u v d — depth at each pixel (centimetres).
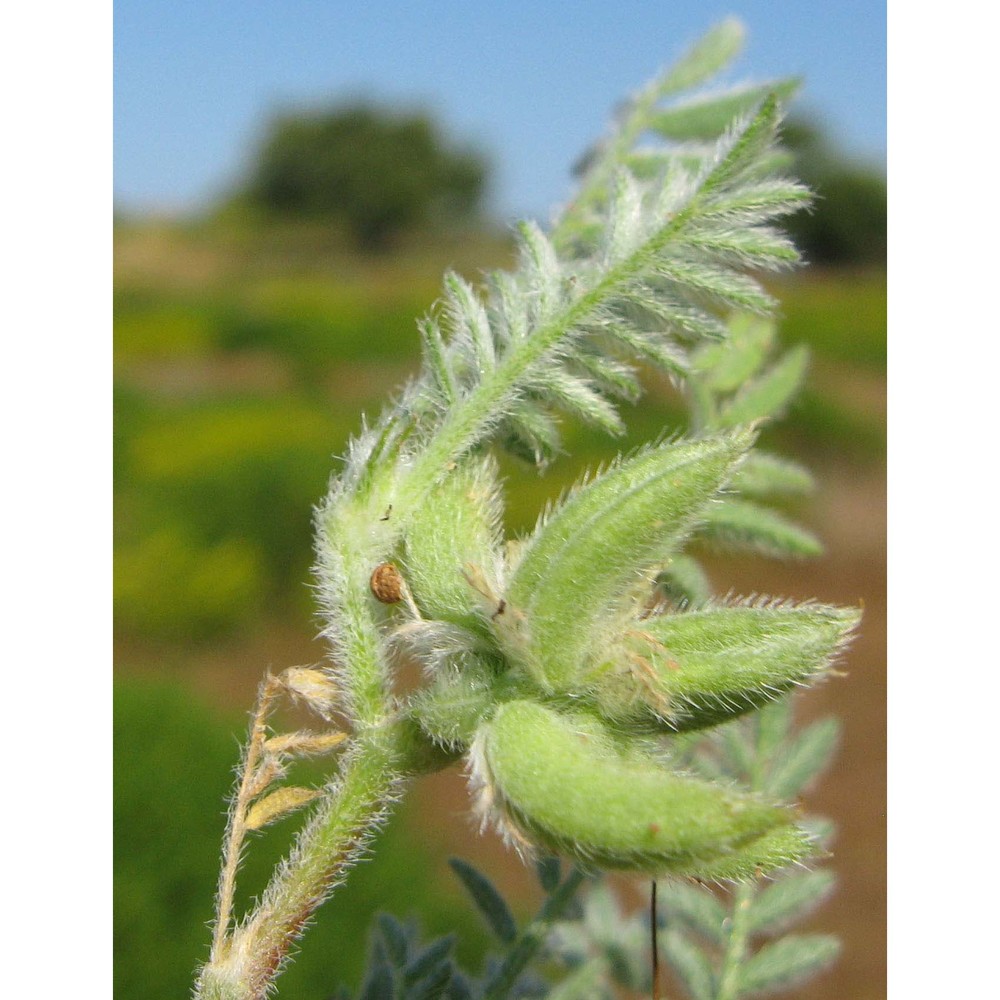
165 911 25
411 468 6
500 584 6
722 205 6
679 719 5
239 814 6
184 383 100
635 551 5
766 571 57
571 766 5
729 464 5
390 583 6
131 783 26
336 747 6
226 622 54
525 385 6
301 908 6
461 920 25
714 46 7
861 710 39
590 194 7
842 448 72
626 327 6
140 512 57
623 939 8
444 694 5
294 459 63
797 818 5
